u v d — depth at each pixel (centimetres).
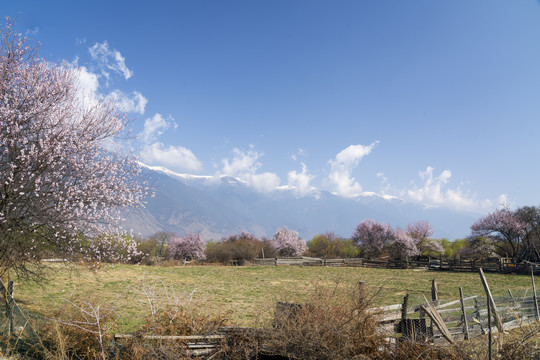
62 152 1037
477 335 1062
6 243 1001
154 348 776
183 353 780
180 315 930
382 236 5412
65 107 1113
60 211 1029
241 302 1738
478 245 4969
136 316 1328
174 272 3125
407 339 796
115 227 1148
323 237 6606
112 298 1630
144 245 4447
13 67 1066
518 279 3002
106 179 1131
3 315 920
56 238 1065
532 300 1301
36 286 1741
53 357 767
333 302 831
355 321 780
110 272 2597
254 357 798
